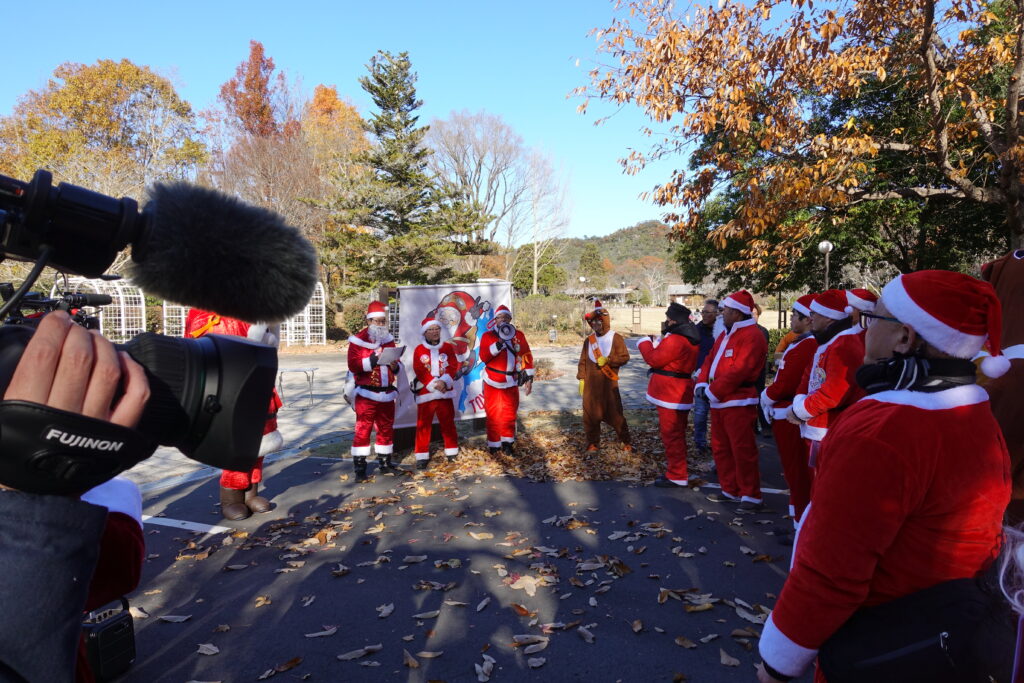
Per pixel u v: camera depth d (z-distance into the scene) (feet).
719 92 26.35
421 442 24.47
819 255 51.16
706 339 28.19
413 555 15.58
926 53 25.05
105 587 3.33
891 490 4.53
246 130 117.60
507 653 11.17
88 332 2.25
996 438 4.95
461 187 134.82
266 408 2.60
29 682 2.09
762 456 26.35
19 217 2.18
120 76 103.55
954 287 4.83
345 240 99.14
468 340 29.40
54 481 2.15
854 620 4.78
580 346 97.14
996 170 35.60
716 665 10.71
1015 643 3.85
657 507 19.27
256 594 13.64
